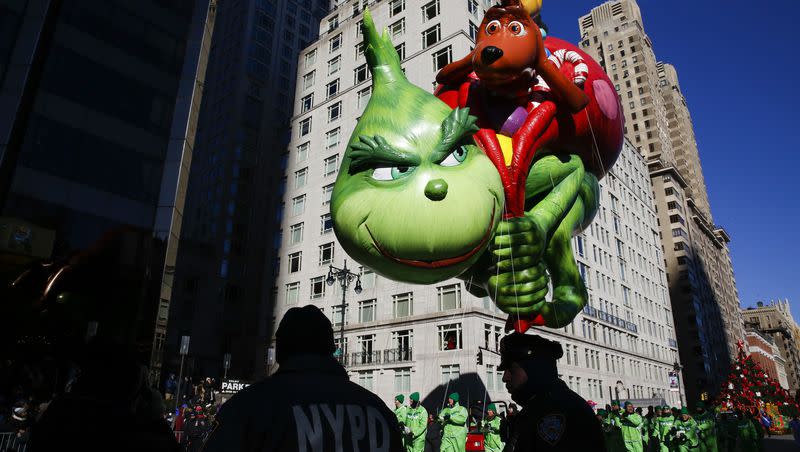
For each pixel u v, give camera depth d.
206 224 58.41
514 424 2.66
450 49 36.50
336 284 39.03
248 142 60.50
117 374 2.54
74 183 20.70
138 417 2.54
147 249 21.88
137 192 22.34
